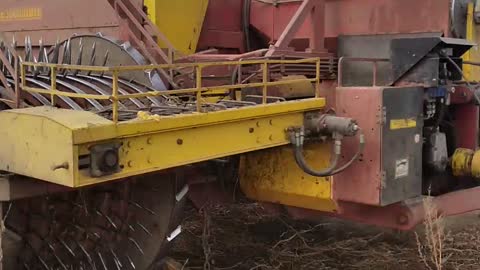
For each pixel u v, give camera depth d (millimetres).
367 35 4133
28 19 4656
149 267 3125
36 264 2924
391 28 4035
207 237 4168
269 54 3635
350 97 3150
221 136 2627
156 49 3502
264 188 3592
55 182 2168
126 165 2264
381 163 3080
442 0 3846
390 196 3146
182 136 2453
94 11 4105
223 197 3676
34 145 2246
